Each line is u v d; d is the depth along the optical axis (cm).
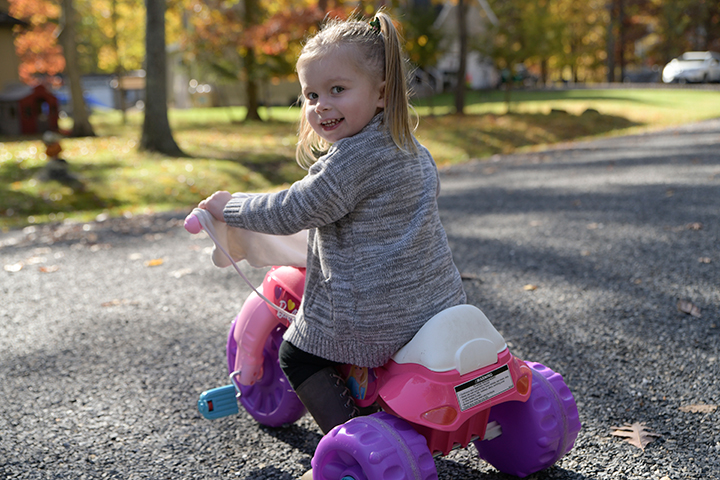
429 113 2042
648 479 192
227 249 190
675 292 359
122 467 214
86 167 1029
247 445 229
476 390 163
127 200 900
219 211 180
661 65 4591
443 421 157
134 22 2558
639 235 500
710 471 194
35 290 448
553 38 2020
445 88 3388
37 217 809
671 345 289
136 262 525
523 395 174
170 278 466
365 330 165
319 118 166
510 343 302
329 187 159
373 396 177
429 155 182
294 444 229
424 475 153
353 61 160
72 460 219
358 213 165
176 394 270
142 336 343
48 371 299
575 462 204
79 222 750
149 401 264
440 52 2011
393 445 154
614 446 212
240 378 223
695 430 218
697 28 4312
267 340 232
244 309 224
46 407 261
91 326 363
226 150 1305
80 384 283
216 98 3173
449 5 3172
